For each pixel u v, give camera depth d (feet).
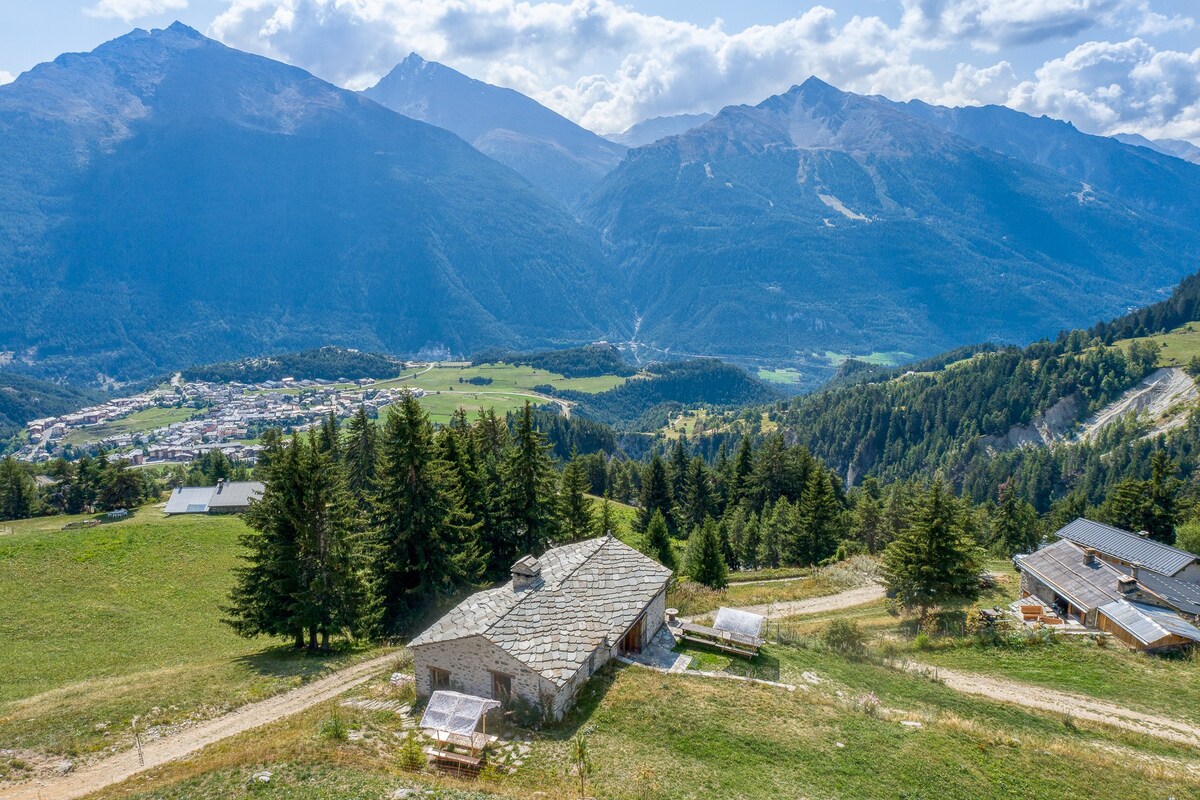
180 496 380.78
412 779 76.54
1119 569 173.27
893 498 295.89
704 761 82.74
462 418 256.93
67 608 205.98
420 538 165.89
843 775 81.15
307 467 142.00
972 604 180.04
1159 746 100.53
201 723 103.96
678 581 187.62
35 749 93.04
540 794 74.33
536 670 92.32
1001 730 99.55
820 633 145.79
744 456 367.86
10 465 398.21
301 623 138.31
